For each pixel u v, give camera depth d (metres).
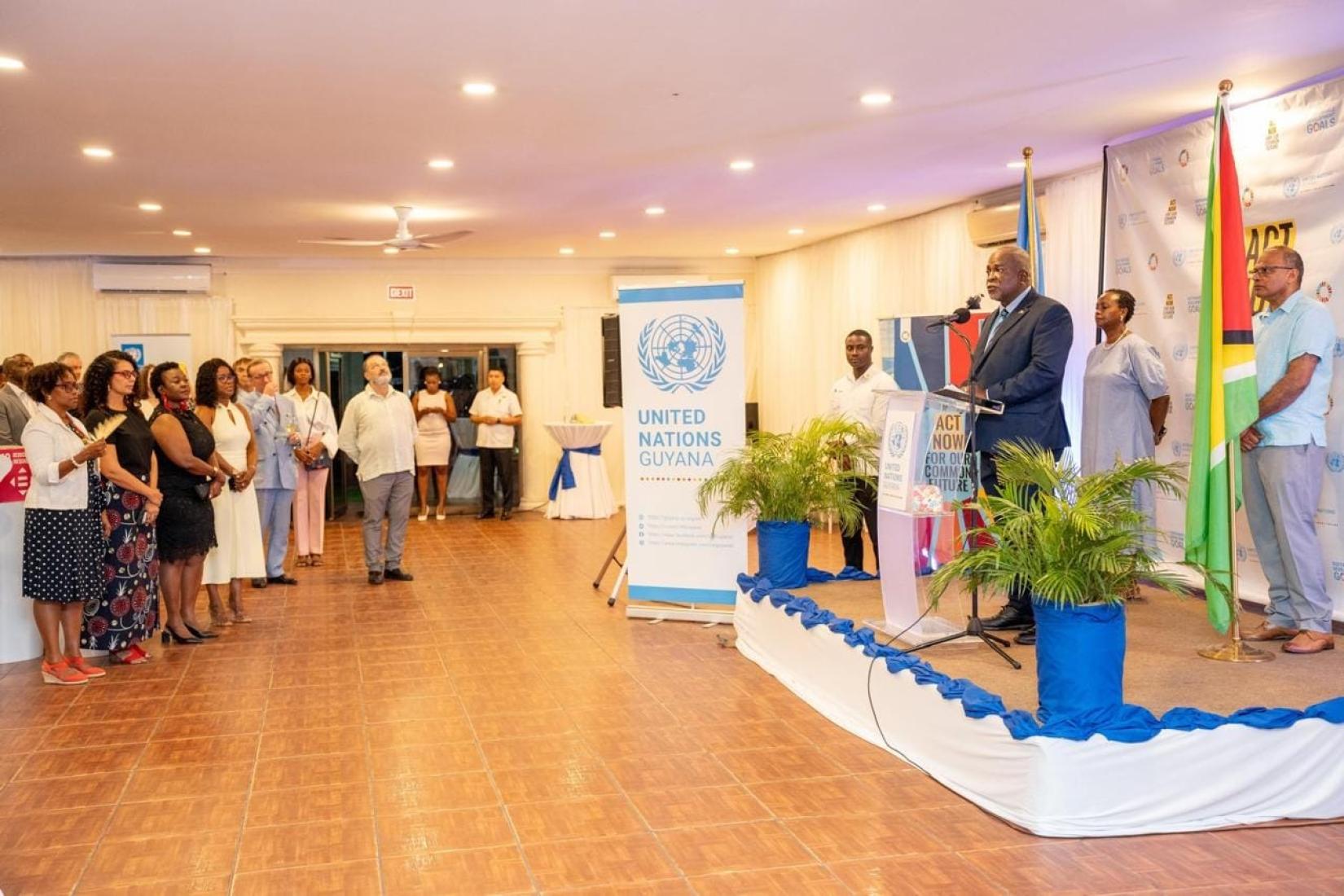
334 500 13.80
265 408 8.82
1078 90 6.18
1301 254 6.13
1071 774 3.76
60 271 13.19
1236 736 3.83
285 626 7.44
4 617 6.49
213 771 4.59
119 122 6.45
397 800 4.23
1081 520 3.92
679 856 3.67
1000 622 5.41
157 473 6.71
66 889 3.51
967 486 5.20
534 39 5.03
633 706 5.41
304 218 10.35
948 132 7.17
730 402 6.96
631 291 7.13
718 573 7.13
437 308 14.28
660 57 5.35
